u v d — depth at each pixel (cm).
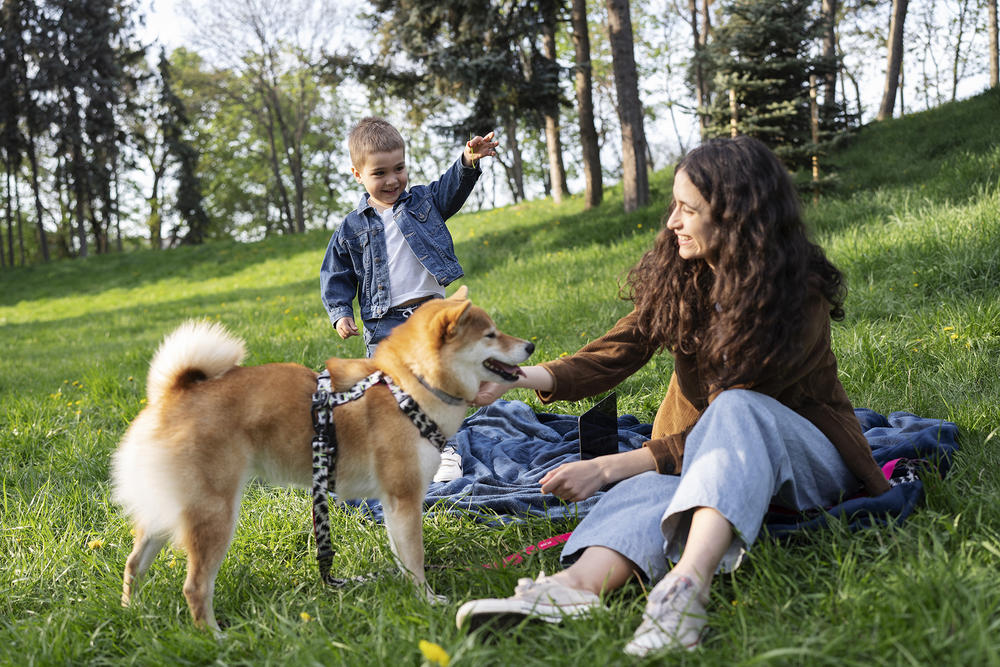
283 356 743
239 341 279
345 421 265
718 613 208
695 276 264
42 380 830
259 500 360
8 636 244
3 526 340
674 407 286
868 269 654
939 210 743
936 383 412
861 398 414
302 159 4434
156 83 3603
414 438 267
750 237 236
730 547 221
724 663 184
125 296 2211
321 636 221
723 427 225
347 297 411
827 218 941
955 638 175
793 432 241
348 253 411
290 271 2119
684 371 273
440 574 281
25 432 512
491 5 1486
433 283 400
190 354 261
